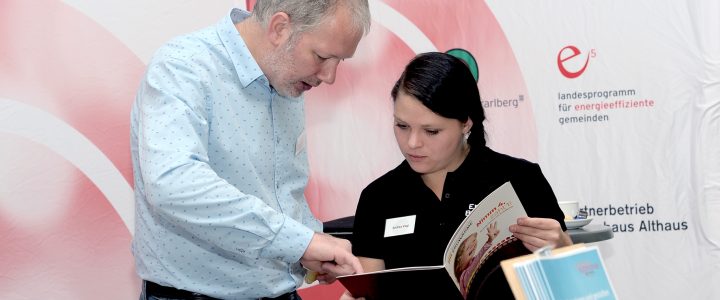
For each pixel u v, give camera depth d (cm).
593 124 254
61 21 234
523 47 255
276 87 159
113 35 238
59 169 236
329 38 149
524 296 87
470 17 256
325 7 148
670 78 251
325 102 258
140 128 144
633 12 251
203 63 150
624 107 253
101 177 239
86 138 238
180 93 143
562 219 171
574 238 187
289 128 169
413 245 170
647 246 253
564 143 255
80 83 236
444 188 172
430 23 256
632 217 254
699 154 249
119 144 240
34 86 233
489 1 255
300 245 139
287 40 151
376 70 257
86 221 239
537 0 254
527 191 171
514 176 172
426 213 171
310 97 258
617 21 252
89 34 236
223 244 140
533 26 254
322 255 139
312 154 259
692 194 251
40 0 232
